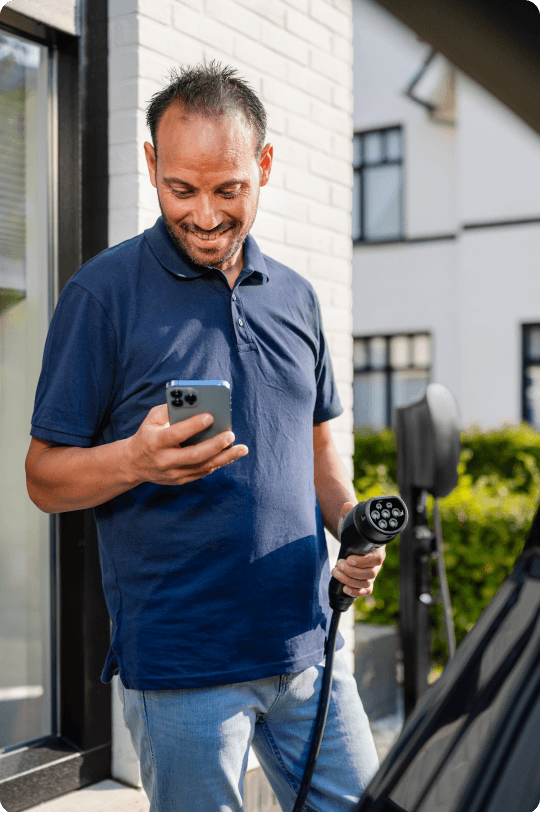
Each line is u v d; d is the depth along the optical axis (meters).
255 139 1.03
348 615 2.70
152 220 1.94
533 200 9.41
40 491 1.04
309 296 1.26
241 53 2.26
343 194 2.75
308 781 1.14
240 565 1.04
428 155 10.08
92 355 1.03
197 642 1.02
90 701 1.95
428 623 2.00
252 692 1.08
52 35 1.92
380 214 10.45
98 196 1.96
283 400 1.12
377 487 4.04
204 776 1.03
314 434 1.37
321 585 1.17
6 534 2.04
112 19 1.93
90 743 1.95
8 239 2.00
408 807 0.57
